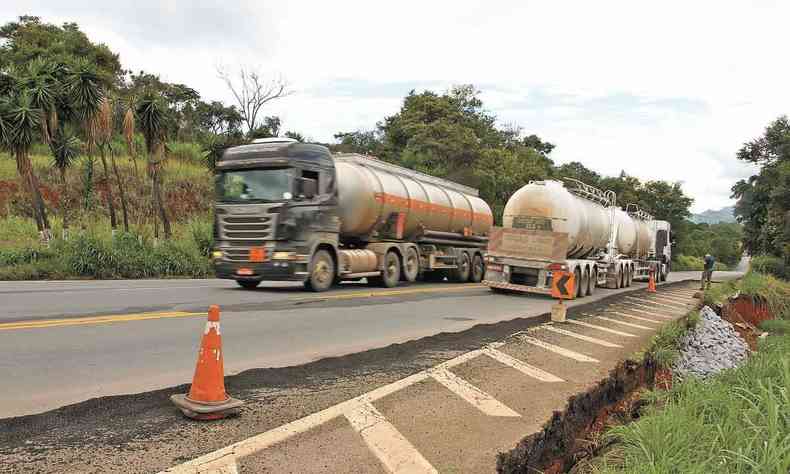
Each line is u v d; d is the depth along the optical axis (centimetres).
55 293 1266
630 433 524
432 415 516
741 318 2467
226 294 1370
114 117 2681
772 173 4569
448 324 1077
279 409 500
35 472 349
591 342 966
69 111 2467
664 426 507
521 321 1159
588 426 641
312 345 804
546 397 602
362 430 462
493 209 4234
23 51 4225
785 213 4178
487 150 4822
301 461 394
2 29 4928
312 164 1486
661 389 888
